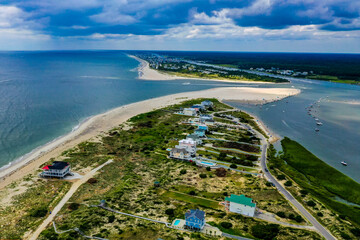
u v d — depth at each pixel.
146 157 136.62
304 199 100.56
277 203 97.25
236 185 110.19
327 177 122.94
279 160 138.00
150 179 114.00
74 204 92.69
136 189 105.06
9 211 87.94
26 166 121.75
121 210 89.94
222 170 122.31
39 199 95.88
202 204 95.50
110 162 129.12
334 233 80.81
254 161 134.62
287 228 82.31
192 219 80.31
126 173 118.44
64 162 117.75
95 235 76.19
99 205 92.31
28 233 77.12
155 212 89.50
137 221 83.88
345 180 119.50
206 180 113.94
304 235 78.81
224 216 88.38
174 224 82.94
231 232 79.50
